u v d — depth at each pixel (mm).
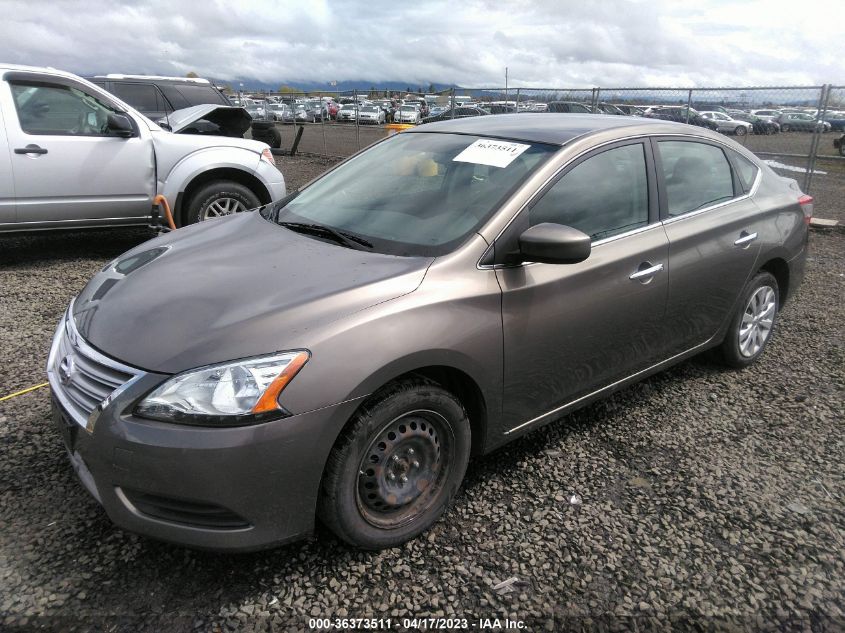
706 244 3572
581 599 2316
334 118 23203
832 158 10242
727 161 3971
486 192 2879
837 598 2357
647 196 3350
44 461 2980
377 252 2711
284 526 2195
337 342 2199
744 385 4082
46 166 5840
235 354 2121
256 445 2059
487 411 2701
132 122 6281
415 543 2566
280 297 2357
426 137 3619
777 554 2568
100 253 6871
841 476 3117
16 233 6027
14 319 4809
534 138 3154
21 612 2146
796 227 4305
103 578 2312
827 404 3852
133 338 2271
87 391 2250
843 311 5684
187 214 6613
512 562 2480
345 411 2191
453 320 2465
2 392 3639
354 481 2314
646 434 3453
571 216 2959
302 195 3584
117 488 2146
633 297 3170
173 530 2135
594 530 2674
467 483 2971
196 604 2221
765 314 4293
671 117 11328
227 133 8477
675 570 2467
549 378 2922
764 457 3268
